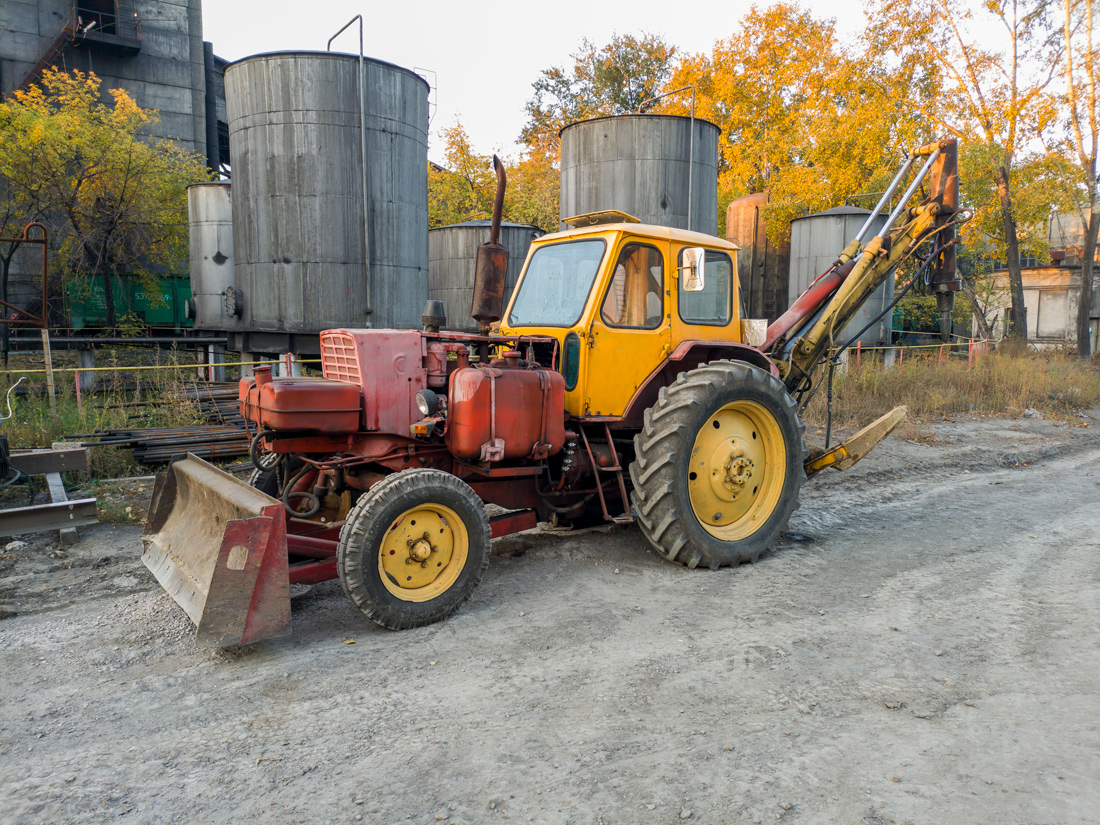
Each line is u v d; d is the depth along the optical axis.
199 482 3.89
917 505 6.47
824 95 22.81
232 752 2.56
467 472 4.32
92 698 2.96
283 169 10.63
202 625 3.10
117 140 17.97
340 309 10.97
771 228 20.62
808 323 6.11
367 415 3.91
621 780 2.38
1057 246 32.03
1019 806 2.23
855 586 4.35
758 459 4.98
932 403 11.55
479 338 4.25
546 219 27.56
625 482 5.08
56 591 4.16
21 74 22.94
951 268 6.30
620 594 4.21
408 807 2.24
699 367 4.69
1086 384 14.23
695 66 26.66
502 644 3.51
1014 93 20.08
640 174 12.41
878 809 2.22
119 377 11.32
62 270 18.44
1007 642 3.52
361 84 10.52
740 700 2.94
